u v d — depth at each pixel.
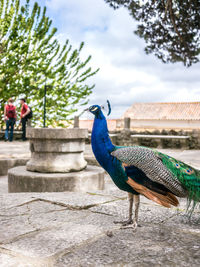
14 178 5.26
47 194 3.88
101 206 3.31
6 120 12.95
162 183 2.36
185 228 2.66
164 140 12.59
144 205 3.42
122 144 13.50
